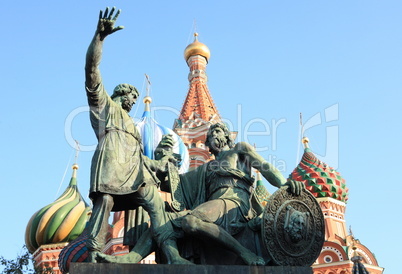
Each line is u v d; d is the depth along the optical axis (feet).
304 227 33.35
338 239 127.75
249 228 34.30
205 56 186.39
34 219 132.77
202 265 30.68
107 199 32.63
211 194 36.60
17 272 69.15
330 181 138.62
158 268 30.25
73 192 141.69
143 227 35.50
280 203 33.22
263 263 31.42
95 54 33.55
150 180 35.29
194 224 32.55
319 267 119.44
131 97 37.99
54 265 124.77
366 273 83.92
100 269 29.68
